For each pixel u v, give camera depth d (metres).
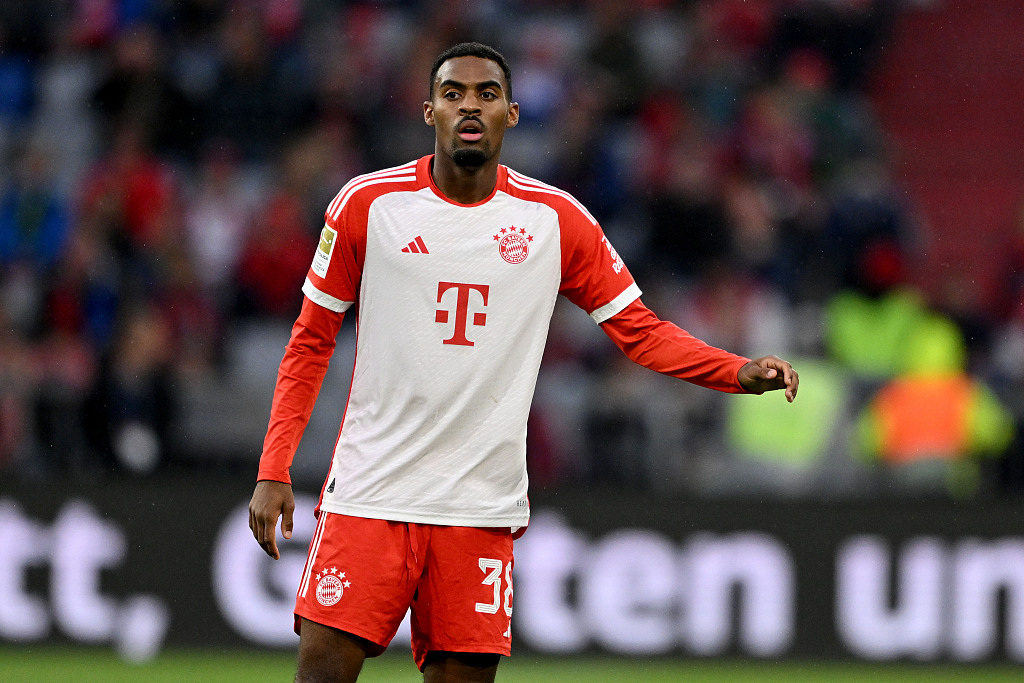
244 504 26.39
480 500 12.38
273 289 34.47
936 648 26.72
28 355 32.53
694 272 36.69
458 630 12.38
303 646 12.32
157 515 26.20
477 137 12.05
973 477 31.41
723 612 26.64
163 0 42.41
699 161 39.09
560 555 26.52
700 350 12.59
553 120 40.50
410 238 12.23
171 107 40.34
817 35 46.00
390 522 12.29
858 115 43.62
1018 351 35.25
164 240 35.12
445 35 42.69
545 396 32.06
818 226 37.41
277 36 41.81
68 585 26.02
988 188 46.00
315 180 38.22
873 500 26.92
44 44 42.34
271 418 12.45
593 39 42.41
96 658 25.78
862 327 33.47
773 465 30.83
